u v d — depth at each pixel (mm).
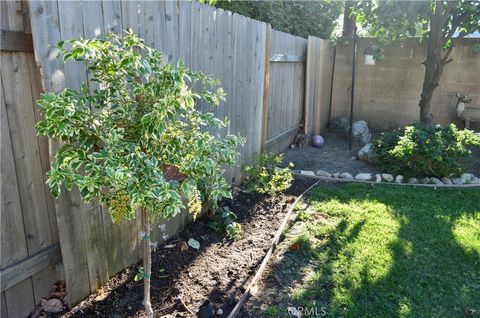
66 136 1581
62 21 1873
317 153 6020
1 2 1673
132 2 2307
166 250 2854
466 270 2699
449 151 4633
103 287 2379
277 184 4117
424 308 2307
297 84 6180
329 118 7891
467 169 5145
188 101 1596
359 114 7637
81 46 1460
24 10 1761
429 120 6277
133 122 1661
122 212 1660
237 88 3885
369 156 5453
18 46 1753
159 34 2580
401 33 6215
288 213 3553
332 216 3545
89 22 2023
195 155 1794
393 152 4727
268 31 4473
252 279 2539
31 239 1995
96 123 1624
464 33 6223
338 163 5512
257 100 4449
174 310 2209
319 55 6730
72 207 2098
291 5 6973
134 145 1562
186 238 3049
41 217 2033
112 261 2447
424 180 4602
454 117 6797
